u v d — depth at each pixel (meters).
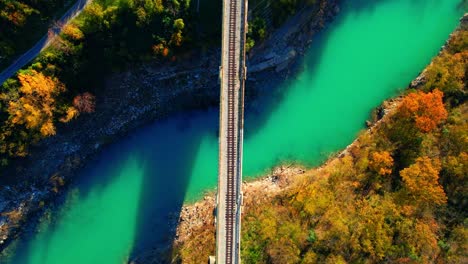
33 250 94.00
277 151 96.69
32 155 89.88
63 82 86.62
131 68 90.25
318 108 96.94
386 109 95.06
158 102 94.69
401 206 84.06
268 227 86.69
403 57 97.25
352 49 97.00
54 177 93.00
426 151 85.94
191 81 93.50
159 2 83.19
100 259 94.50
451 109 88.06
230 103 76.44
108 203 95.56
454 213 83.69
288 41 95.38
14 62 83.94
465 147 83.62
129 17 84.06
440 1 97.25
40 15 82.62
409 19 97.31
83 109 89.06
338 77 97.19
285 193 91.38
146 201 95.69
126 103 93.44
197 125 96.31
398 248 82.12
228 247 76.88
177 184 95.94
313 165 96.00
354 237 84.00
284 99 97.25
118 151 95.88
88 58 87.50
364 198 87.00
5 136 84.06
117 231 95.12
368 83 97.12
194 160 96.38
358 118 96.88
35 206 93.12
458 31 95.50
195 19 86.75
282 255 84.69
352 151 92.88
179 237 93.12
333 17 96.75
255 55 94.00
